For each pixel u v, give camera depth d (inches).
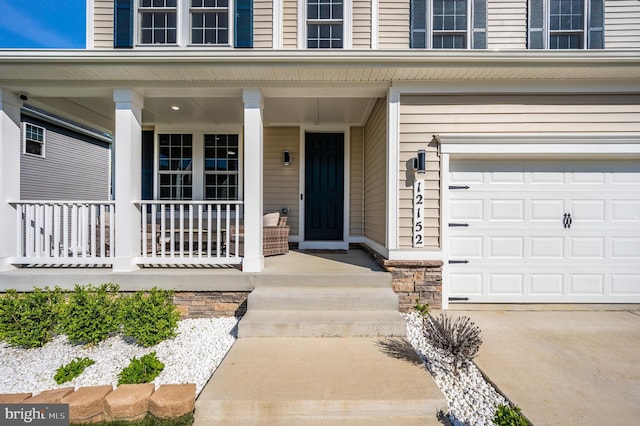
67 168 335.3
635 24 182.9
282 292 143.9
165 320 126.7
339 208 255.4
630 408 86.6
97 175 379.6
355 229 252.1
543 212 168.1
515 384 97.6
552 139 158.7
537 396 91.6
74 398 84.4
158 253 209.3
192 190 245.1
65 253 160.9
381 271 162.7
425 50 143.6
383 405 87.7
